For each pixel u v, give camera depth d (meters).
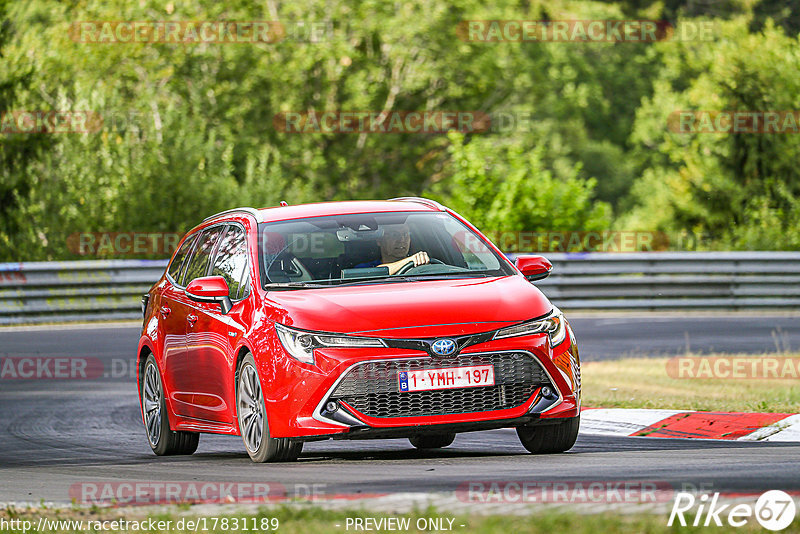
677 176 111.00
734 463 22.66
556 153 168.75
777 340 53.44
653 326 62.62
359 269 26.17
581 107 173.38
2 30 93.88
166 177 90.69
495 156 104.25
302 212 28.08
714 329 60.19
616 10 168.12
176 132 94.62
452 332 23.45
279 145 129.38
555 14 163.00
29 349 56.00
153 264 73.81
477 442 29.48
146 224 89.56
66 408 39.34
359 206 28.56
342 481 21.58
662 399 33.97
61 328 66.38
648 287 75.44
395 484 20.89
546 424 24.11
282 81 128.88
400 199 29.72
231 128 126.75
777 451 24.69
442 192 133.75
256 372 24.41
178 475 23.89
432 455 26.42
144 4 123.62
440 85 138.75
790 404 31.58
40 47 94.12
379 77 131.62
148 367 30.53
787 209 101.06
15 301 69.19
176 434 29.34
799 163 105.94
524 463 23.55
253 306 25.33
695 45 131.75
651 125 166.12
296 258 26.34
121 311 72.81
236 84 128.75
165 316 29.59
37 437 33.22
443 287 25.08
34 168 89.44
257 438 24.83
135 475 24.53
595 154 170.62
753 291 75.69
